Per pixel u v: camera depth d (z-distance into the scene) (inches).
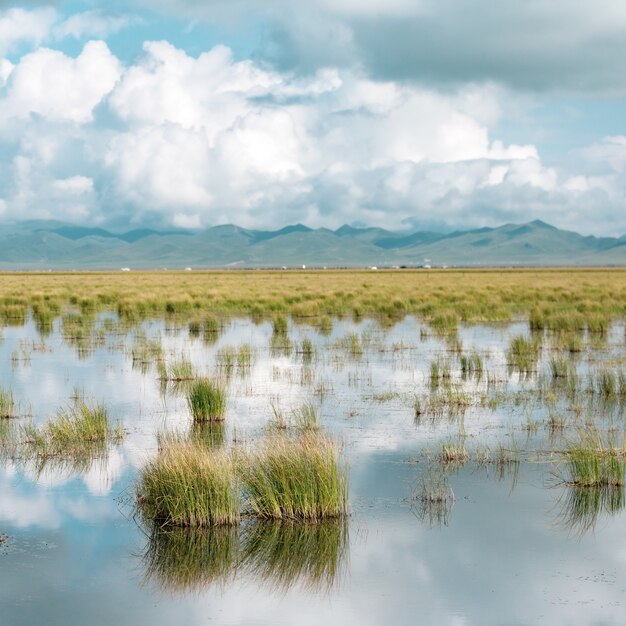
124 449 514.6
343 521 383.6
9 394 673.0
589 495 424.2
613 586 314.5
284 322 1257.4
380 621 286.2
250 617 289.4
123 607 296.4
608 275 4456.2
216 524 378.0
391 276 4675.2
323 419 607.2
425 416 619.8
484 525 378.6
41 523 381.4
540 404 667.4
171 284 2908.5
